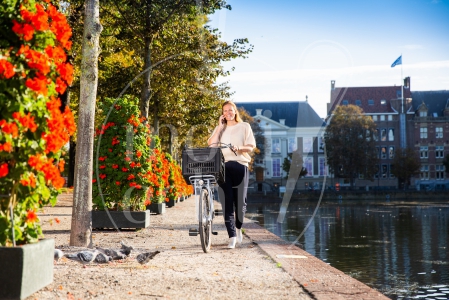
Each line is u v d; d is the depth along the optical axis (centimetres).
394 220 3775
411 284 1127
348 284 565
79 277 562
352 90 11769
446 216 4322
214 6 1709
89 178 829
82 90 826
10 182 422
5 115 409
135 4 1684
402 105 11456
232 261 732
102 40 1953
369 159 9475
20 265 387
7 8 436
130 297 475
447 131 11444
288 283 570
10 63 412
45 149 443
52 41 454
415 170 10775
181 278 580
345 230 2764
